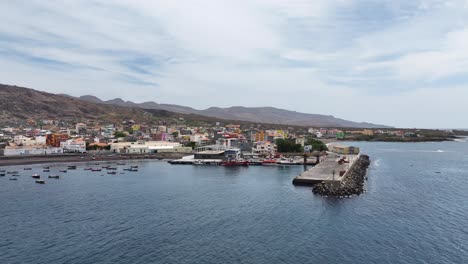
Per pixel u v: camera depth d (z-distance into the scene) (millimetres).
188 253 66938
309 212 94188
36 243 71688
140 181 149500
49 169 188750
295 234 77062
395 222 85500
